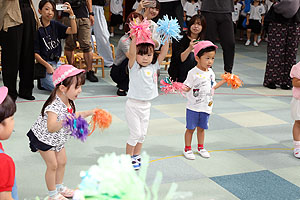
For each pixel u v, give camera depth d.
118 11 12.99
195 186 3.97
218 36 8.18
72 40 7.61
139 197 1.21
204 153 4.68
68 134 3.38
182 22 8.40
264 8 12.62
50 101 3.25
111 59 9.15
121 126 5.53
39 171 4.18
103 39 8.95
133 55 4.07
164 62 8.77
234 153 4.84
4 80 6.37
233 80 4.42
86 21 7.62
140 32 3.99
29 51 6.39
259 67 9.84
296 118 4.71
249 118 6.14
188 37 6.72
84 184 1.23
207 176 4.21
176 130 5.50
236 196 3.82
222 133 5.48
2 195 2.20
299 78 4.60
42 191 3.76
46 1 6.52
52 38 6.73
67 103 3.31
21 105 6.25
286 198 3.84
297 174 4.38
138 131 4.18
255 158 4.74
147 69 4.10
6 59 6.24
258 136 5.44
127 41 6.60
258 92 7.67
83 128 2.92
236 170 4.39
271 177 4.27
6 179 2.20
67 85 3.18
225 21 7.96
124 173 1.23
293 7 7.45
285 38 7.69
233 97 7.25
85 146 4.83
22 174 4.09
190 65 6.97
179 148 4.91
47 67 6.77
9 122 2.32
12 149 4.67
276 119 6.16
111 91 7.28
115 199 1.22
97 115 3.07
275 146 5.13
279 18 7.63
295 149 4.85
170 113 6.21
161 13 8.11
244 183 4.10
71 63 7.83
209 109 4.51
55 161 3.38
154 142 5.05
